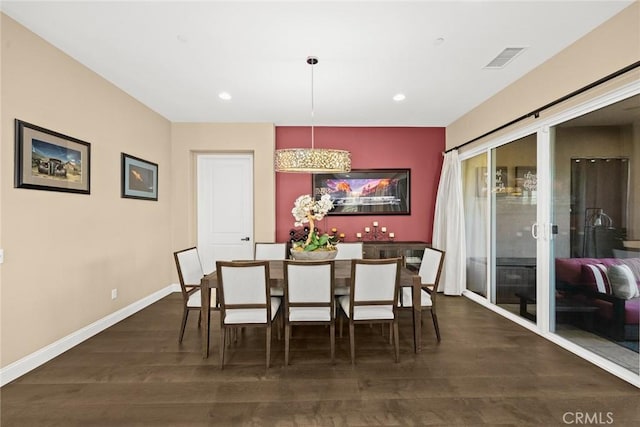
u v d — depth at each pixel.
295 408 1.95
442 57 2.78
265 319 2.46
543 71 2.89
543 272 2.99
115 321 3.38
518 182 3.37
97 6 2.10
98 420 1.84
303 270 2.46
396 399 2.04
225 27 2.34
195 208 4.93
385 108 4.14
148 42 2.54
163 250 4.47
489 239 3.91
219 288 2.42
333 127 4.98
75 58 2.81
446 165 4.72
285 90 3.53
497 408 1.94
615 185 2.35
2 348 2.19
